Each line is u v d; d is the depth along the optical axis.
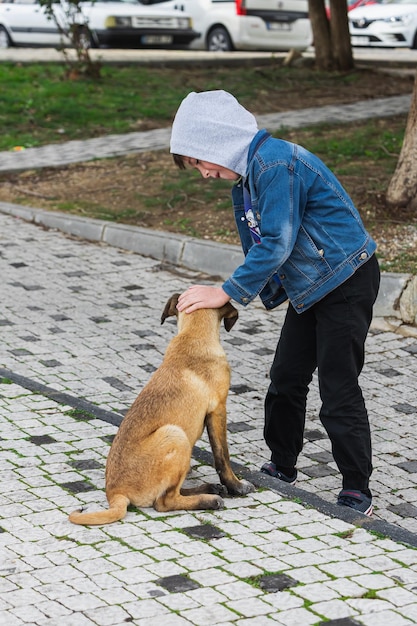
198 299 5.03
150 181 12.74
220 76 20.55
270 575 4.31
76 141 15.36
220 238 10.39
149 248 10.46
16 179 13.23
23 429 6.05
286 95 18.42
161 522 4.83
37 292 9.20
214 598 4.10
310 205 4.89
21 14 25.48
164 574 4.31
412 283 8.34
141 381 7.14
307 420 6.64
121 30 24.59
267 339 8.21
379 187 11.25
